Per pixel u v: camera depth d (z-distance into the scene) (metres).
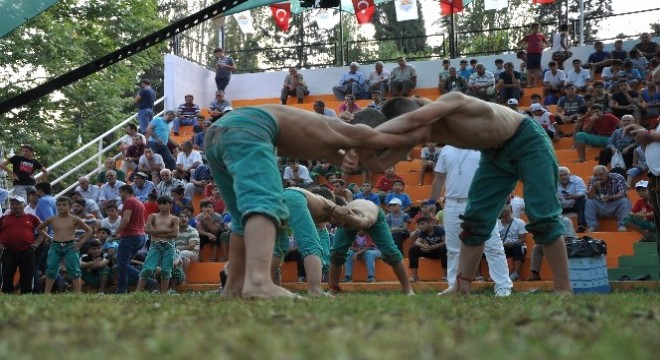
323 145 5.34
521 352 2.29
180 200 15.59
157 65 37.81
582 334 2.85
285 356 2.21
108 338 2.72
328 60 25.30
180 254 14.27
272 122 5.21
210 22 25.47
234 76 24.34
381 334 2.70
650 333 2.95
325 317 3.35
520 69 21.92
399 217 14.04
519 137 6.50
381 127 5.56
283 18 23.02
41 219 14.71
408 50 27.27
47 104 29.92
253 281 4.85
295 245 13.62
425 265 13.44
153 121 18.42
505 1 22.97
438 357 2.23
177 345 2.45
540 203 6.53
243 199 4.94
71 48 29.58
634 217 13.20
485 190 6.83
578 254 10.55
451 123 6.06
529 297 5.64
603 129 16.55
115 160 19.53
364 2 20.94
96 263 14.02
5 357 2.32
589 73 20.22
